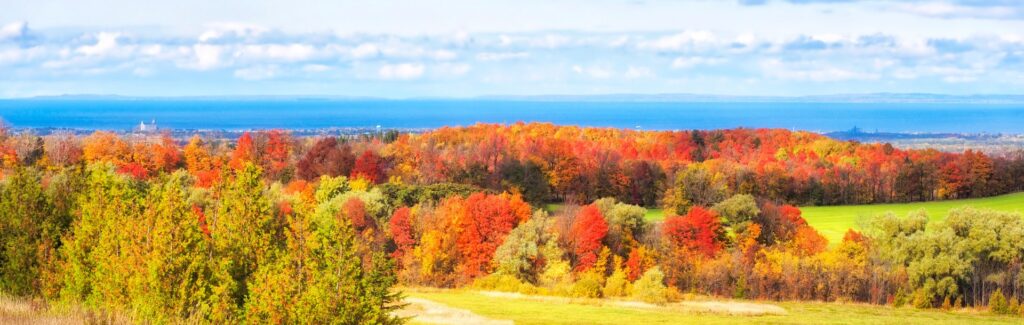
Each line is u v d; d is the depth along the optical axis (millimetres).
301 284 29875
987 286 74438
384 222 86500
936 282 72938
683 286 81000
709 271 79062
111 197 37094
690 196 112312
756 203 94562
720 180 115875
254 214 36094
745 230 88812
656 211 114125
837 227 100688
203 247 33094
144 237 32625
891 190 123688
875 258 77625
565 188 119812
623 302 68125
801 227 92000
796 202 121000
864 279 75750
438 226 83438
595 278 75938
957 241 73500
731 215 90188
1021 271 71938
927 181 123375
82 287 34531
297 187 104125
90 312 27844
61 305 29484
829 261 77750
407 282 79875
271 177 120375
